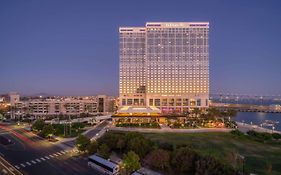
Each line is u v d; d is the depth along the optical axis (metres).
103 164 88.81
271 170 86.81
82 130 181.62
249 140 141.50
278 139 143.12
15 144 135.12
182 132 167.25
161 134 158.00
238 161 94.44
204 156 81.44
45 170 90.38
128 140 108.38
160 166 86.81
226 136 152.62
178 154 86.38
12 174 86.62
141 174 80.00
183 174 83.75
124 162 85.00
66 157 107.81
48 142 140.50
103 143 106.25
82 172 88.00
